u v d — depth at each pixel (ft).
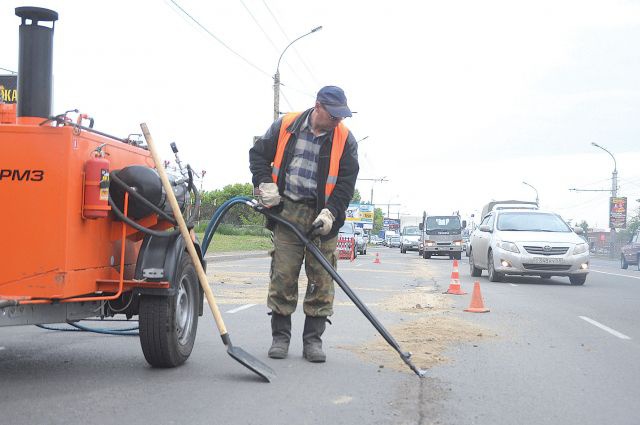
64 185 16.06
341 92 19.06
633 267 114.93
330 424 14.23
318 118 19.17
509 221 58.23
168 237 18.26
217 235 154.92
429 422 14.60
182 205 20.75
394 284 51.72
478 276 63.31
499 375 19.43
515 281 57.11
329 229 18.89
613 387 18.43
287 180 19.74
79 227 16.58
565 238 54.54
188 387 16.97
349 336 25.23
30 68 17.57
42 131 16.10
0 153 16.16
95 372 18.54
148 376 18.13
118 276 18.84
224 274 56.80
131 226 18.04
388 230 391.04
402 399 16.35
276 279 20.21
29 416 14.25
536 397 17.10
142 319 18.15
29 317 16.11
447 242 127.03
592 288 51.52
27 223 16.08
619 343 25.79
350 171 19.77
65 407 14.98
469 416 15.17
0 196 16.12
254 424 14.10
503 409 15.87
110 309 18.89
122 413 14.64
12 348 22.11
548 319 32.12
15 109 16.90
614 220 194.29
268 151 20.07
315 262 19.88
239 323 28.37
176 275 18.06
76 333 25.22
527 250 53.62
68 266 16.12
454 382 18.34
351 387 17.35
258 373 17.57
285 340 20.83
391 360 20.89
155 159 17.74
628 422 15.15
